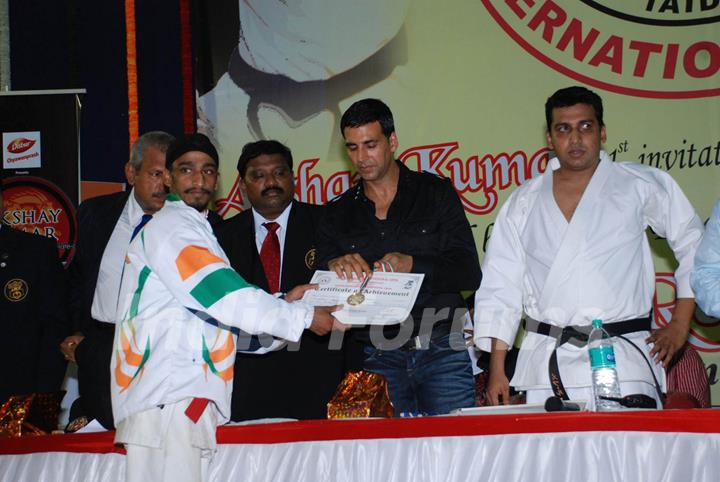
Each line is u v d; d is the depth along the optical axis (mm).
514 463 3139
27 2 6418
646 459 3029
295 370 4293
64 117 5430
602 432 3080
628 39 5816
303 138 6102
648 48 5793
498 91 5930
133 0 6316
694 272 3520
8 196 5387
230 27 6215
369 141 3943
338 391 3773
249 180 4449
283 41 6152
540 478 3104
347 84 6074
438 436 3242
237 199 6109
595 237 3711
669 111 5754
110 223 4754
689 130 5727
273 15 6168
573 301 3688
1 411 4047
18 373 4543
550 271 3742
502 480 3143
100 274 4566
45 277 4703
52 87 6375
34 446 3662
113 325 4465
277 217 4520
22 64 6395
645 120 5773
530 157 5863
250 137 6160
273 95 6141
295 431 3391
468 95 5957
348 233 4117
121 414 3252
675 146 5734
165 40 6285
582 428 3096
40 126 5426
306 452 3367
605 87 5824
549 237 3799
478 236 5891
